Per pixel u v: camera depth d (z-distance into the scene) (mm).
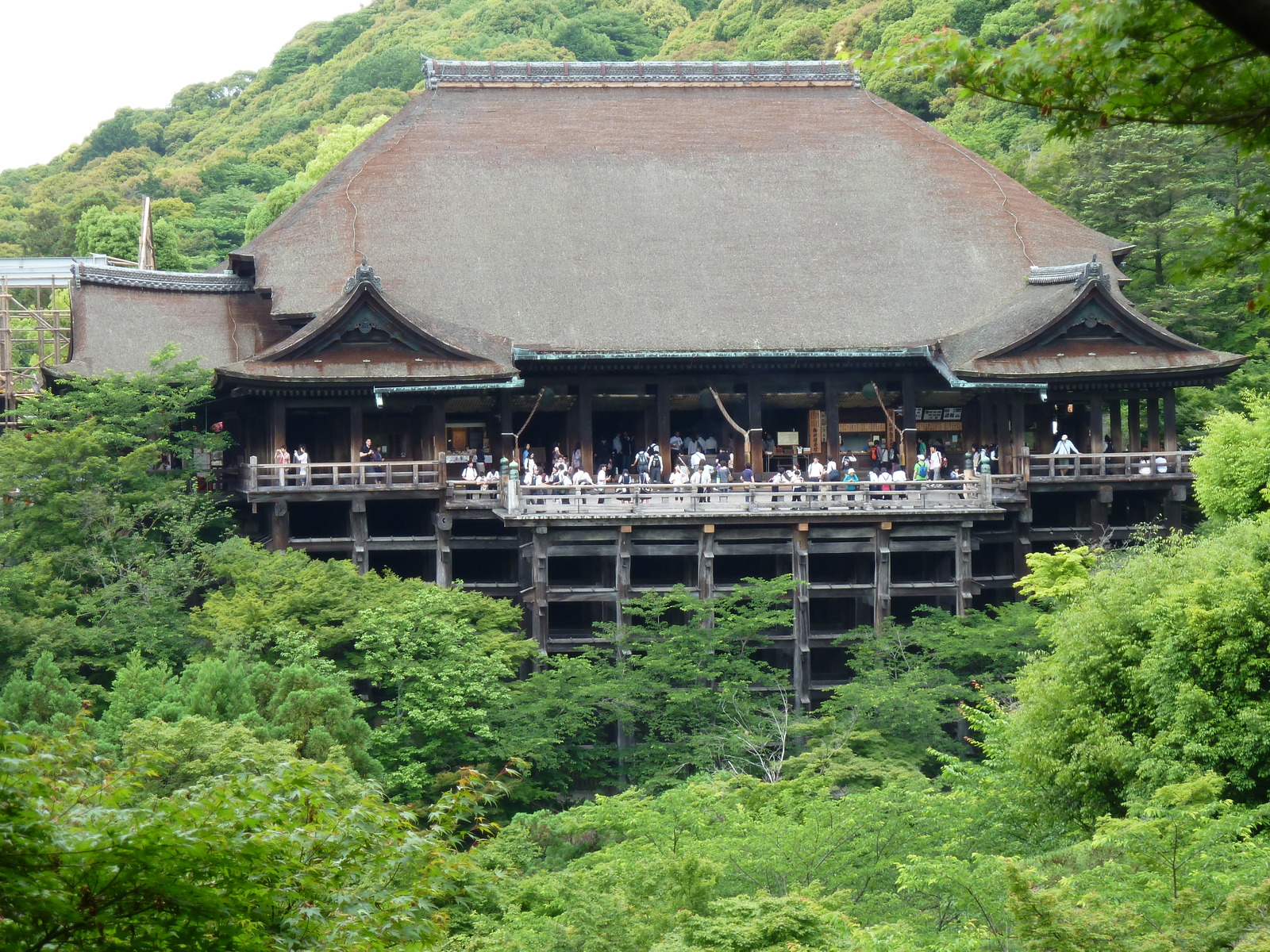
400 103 142250
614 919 22734
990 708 41750
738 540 50656
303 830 13055
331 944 13102
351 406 51438
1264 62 10734
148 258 81000
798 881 26078
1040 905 17969
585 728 44250
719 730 43188
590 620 54781
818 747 40188
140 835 11555
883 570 48625
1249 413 60000
